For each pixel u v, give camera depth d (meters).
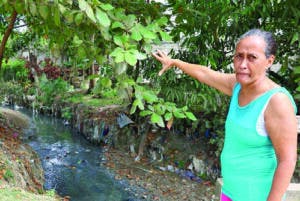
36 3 1.86
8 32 4.30
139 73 4.77
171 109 2.18
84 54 2.12
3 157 3.73
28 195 2.91
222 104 4.65
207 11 3.92
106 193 4.52
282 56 4.23
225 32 4.34
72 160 5.64
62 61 9.09
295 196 2.03
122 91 2.08
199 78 1.72
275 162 1.24
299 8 3.52
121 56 1.69
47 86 9.02
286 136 1.12
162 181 4.84
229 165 1.31
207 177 4.77
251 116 1.20
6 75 10.49
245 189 1.28
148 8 2.67
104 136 6.38
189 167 5.01
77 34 2.13
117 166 5.38
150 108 2.16
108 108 6.93
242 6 3.90
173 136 5.48
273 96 1.15
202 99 4.50
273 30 4.09
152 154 5.52
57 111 8.31
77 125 7.28
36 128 7.37
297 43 4.05
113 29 2.00
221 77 1.64
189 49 4.53
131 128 5.98
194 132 5.28
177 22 3.21
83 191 4.55
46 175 4.93
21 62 10.57
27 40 6.57
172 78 4.43
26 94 9.58
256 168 1.24
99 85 2.14
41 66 10.13
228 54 4.90
